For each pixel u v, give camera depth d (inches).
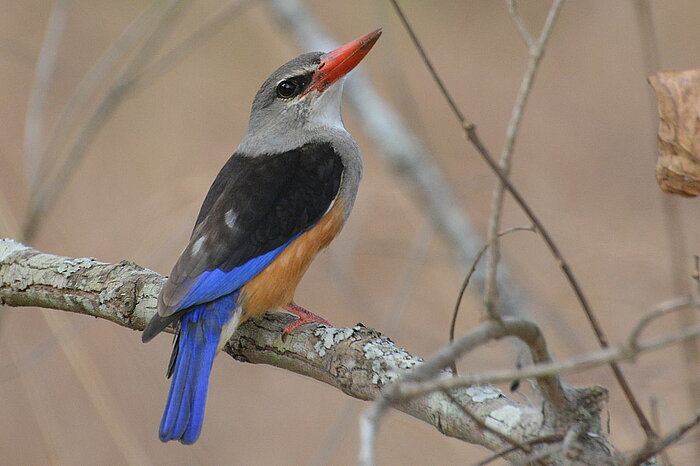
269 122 363.3
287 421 478.9
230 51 657.0
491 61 698.8
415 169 471.2
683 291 380.8
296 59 368.8
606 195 605.0
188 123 625.0
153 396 448.5
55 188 379.9
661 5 685.9
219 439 470.9
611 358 156.5
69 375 456.8
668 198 414.3
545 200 502.6
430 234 436.1
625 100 663.1
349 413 377.1
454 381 159.2
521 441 203.0
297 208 322.3
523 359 214.2
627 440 375.6
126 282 305.9
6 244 331.9
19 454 457.1
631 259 469.7
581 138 645.3
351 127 616.1
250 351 292.4
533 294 460.1
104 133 599.2
